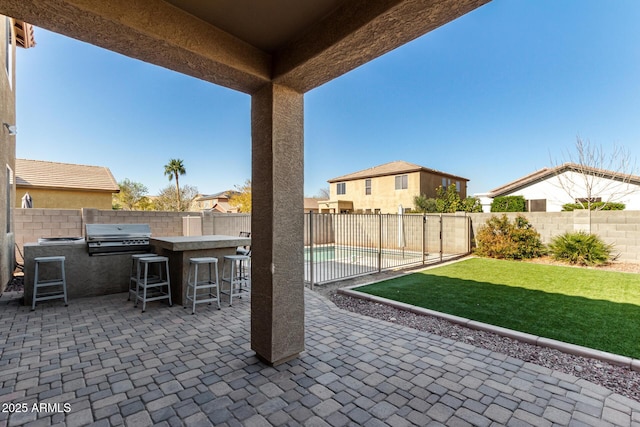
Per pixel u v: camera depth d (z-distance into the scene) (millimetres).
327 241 8562
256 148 2939
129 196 30672
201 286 4680
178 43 2107
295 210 2959
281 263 2850
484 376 2631
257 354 2998
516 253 9211
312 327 3854
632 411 2133
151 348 3207
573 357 2957
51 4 1658
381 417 2088
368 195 23625
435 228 11141
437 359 2957
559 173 14336
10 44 6816
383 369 2764
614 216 8188
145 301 4500
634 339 3221
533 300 4781
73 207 14594
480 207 16359
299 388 2447
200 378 2598
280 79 2709
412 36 2061
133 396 2326
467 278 6617
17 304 4770
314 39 2314
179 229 10609
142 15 1938
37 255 4805
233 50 2457
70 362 2869
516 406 2203
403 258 9242
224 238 5555
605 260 7895
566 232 8734
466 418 2072
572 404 2219
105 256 5398
